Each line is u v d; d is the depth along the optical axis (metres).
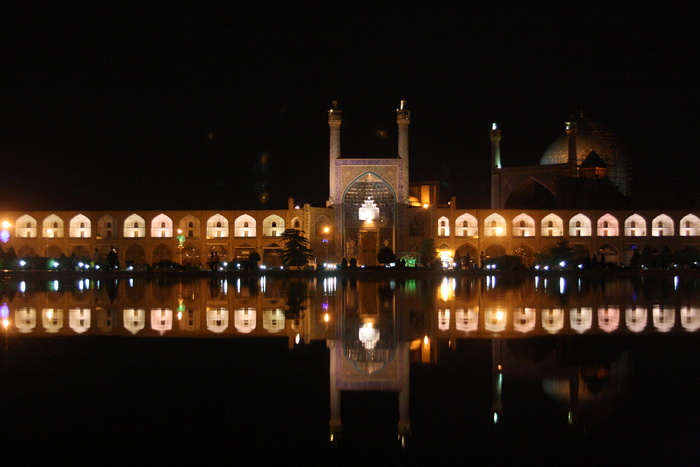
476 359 6.85
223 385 5.55
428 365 6.50
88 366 6.37
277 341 8.23
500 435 4.20
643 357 6.96
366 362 6.66
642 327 9.84
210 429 4.29
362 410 4.76
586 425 4.40
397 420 4.51
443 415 4.66
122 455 3.78
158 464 3.63
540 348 7.62
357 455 3.79
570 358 6.89
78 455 3.77
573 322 10.64
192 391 5.32
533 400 5.07
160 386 5.51
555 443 4.04
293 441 4.06
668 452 3.89
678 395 5.22
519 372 6.14
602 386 5.55
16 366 6.37
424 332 9.22
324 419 4.54
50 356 6.96
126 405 4.88
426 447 3.96
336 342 8.13
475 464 3.68
